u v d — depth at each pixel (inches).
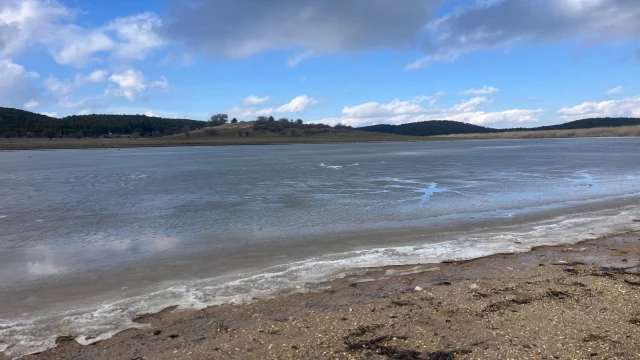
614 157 2038.6
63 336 257.1
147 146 5073.8
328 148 4126.5
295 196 853.8
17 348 243.3
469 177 1189.7
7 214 697.0
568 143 4574.3
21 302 315.9
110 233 550.9
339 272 367.2
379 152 3053.6
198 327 263.3
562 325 245.6
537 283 321.7
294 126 7632.9
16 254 455.5
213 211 695.7
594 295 291.9
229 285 339.3
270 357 220.1
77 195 927.0
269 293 319.9
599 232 501.4
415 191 903.1
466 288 316.2
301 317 270.4
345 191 919.7
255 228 560.7
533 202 735.1
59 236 537.6
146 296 319.9
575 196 799.1
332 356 218.4
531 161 1856.5
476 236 491.8
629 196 787.4
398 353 219.5
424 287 324.2
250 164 1911.9
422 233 514.3
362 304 291.4
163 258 427.5
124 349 238.4
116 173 1523.1
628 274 342.3
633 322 246.8
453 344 227.3
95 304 309.6
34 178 1352.1
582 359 208.1
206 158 2532.0
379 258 407.5
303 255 425.7
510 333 237.9
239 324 264.7
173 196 886.4
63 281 363.9
